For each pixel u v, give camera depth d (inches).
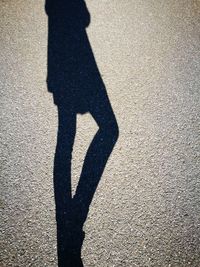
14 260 109.7
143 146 140.3
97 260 109.8
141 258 110.0
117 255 110.8
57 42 187.2
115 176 131.1
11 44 186.1
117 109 154.2
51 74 169.9
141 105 155.5
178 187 127.8
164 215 120.1
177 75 168.2
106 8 210.4
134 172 132.1
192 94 159.6
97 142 142.1
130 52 181.3
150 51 181.6
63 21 200.4
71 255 110.9
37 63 175.8
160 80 166.1
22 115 152.3
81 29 195.2
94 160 136.3
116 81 166.4
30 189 127.6
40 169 133.7
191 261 109.4
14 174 132.1
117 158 136.6
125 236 114.9
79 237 114.8
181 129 146.3
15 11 207.6
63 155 138.1
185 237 114.7
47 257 110.5
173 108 154.2
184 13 205.2
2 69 172.4
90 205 123.1
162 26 196.7
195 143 141.4
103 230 116.4
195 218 119.5
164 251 111.5
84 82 166.1
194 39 187.2
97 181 129.9
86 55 179.9
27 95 160.2
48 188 128.0
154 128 146.6
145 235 115.1
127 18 202.8
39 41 187.8
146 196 125.3
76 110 154.0
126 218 119.3
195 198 124.9
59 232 116.0
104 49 183.3
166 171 132.4
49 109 154.5
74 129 146.8
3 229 116.7
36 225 117.9
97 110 153.9
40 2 214.4
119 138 143.2
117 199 124.5
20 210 121.7
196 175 131.4
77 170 133.4
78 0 215.6
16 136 144.6
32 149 140.2
